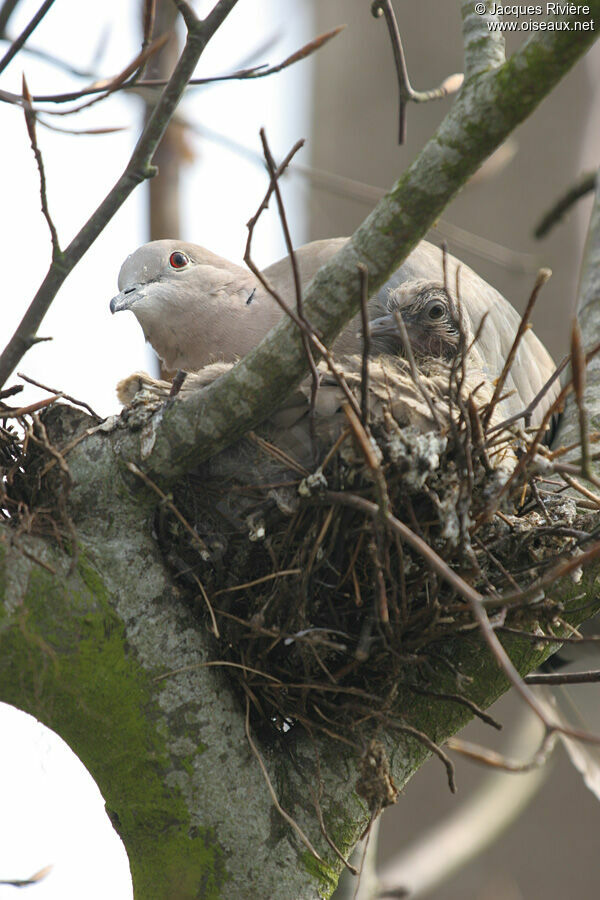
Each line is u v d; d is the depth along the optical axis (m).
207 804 6.02
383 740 6.39
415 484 5.73
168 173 11.52
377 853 12.02
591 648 8.57
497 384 5.90
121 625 5.92
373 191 10.03
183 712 6.00
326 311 5.55
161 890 6.03
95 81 6.47
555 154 11.61
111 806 6.18
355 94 12.40
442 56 12.14
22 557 5.69
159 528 6.21
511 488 5.88
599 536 5.92
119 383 6.61
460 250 11.47
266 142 4.80
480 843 10.99
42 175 5.62
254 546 6.25
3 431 6.29
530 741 11.23
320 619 6.18
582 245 11.39
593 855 12.27
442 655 6.53
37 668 5.69
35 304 6.07
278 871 6.01
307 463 6.19
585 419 4.54
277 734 6.43
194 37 5.70
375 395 6.19
